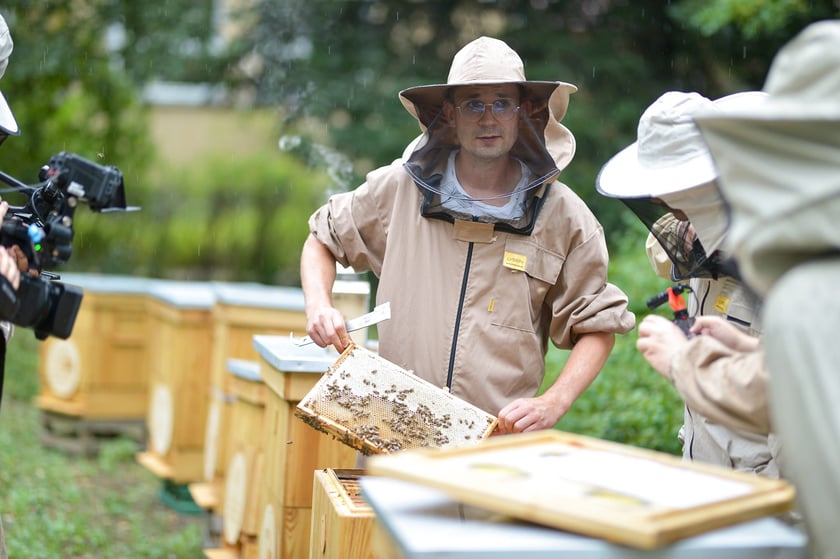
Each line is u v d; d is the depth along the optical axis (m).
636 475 3.41
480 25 20.48
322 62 20.11
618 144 17.97
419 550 2.98
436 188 5.80
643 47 19.44
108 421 13.47
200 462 11.05
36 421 15.24
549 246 5.85
